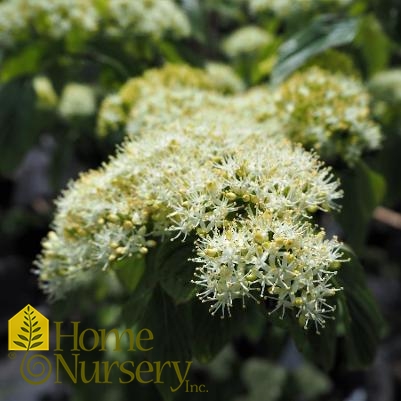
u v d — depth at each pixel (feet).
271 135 0.96
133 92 1.16
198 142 0.82
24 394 2.12
